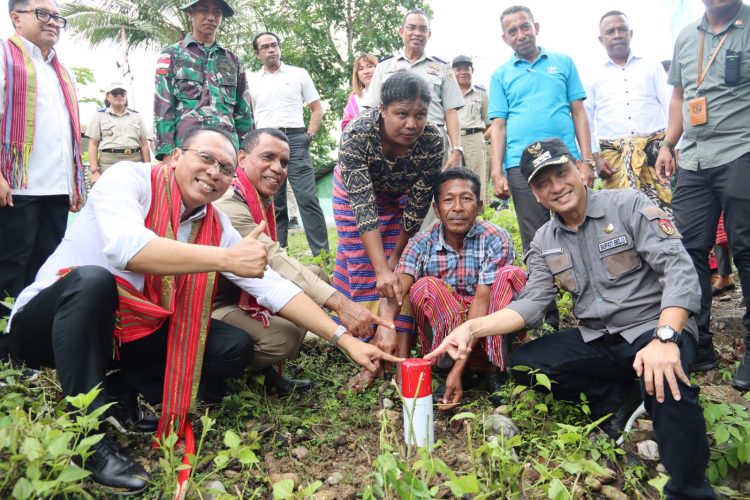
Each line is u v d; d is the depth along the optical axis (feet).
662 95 15.83
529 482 8.05
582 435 8.13
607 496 8.11
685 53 11.75
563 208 9.05
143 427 8.94
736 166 10.71
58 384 10.01
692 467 7.39
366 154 10.91
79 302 7.49
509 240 11.09
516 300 9.61
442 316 10.64
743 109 10.68
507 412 9.61
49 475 5.99
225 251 7.61
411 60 16.11
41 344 8.30
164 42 52.37
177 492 6.97
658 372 7.34
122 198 7.91
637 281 8.93
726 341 13.48
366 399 10.51
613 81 15.99
